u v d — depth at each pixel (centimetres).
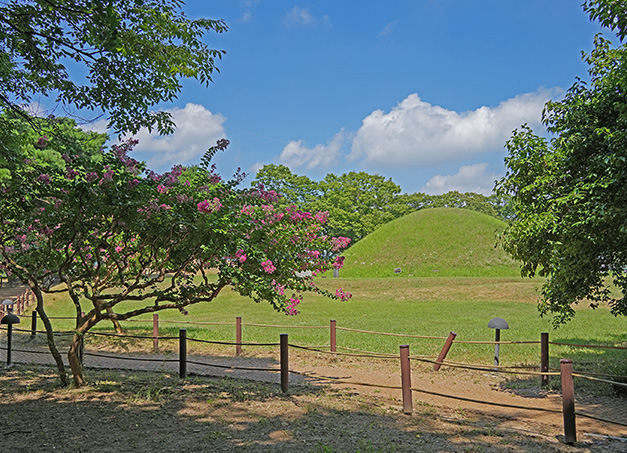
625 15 640
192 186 762
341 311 2245
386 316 2070
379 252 4488
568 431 588
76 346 823
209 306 2394
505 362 1128
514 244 871
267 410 714
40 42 748
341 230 5812
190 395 787
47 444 561
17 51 762
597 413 749
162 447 556
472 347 1320
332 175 5969
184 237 760
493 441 600
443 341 1410
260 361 1159
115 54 738
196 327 1755
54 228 754
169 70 796
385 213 5978
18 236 795
